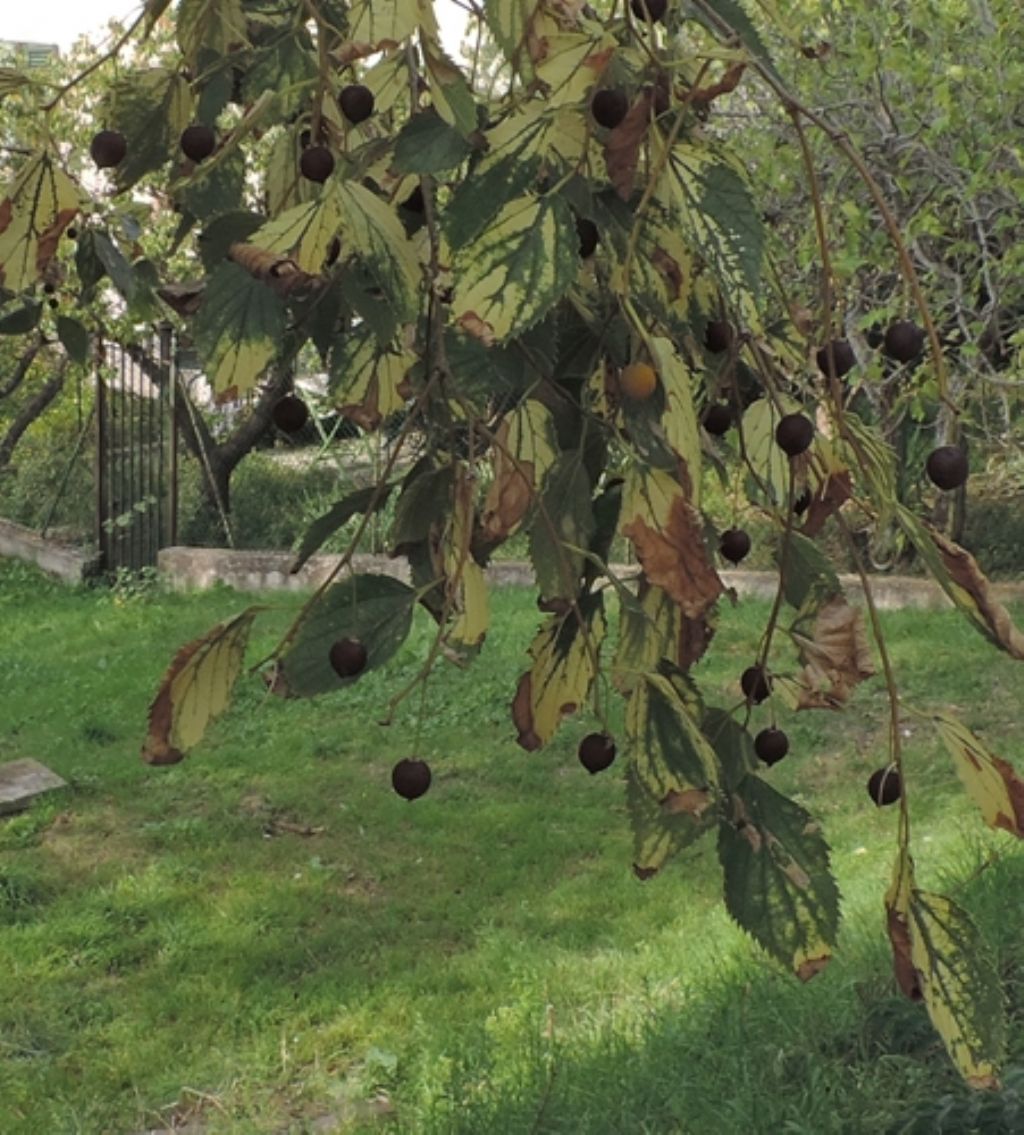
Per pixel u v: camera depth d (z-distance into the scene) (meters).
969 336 6.81
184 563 12.16
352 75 1.38
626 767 1.13
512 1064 4.32
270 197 1.36
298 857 6.68
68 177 1.02
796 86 6.10
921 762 7.39
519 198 0.98
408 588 1.13
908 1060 3.77
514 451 1.10
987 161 6.40
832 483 1.11
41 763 7.86
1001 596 10.00
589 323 1.16
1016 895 4.69
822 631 1.11
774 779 7.37
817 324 1.21
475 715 8.50
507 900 6.14
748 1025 4.14
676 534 1.04
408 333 1.17
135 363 12.38
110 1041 5.10
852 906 5.00
